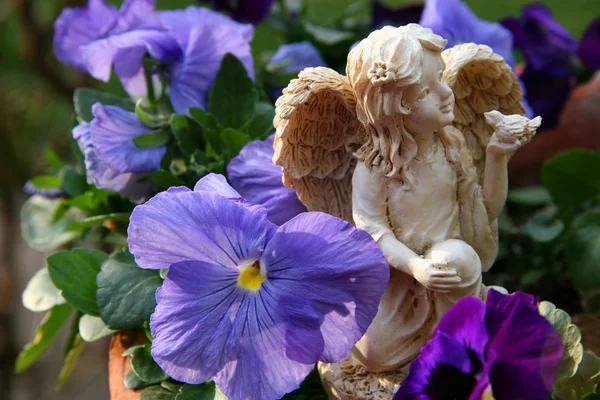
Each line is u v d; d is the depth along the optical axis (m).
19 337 1.13
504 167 0.38
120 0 1.06
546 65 0.56
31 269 1.21
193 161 0.45
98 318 0.44
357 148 0.39
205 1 0.59
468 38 0.52
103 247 0.64
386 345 0.39
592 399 0.37
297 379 0.36
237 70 0.46
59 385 0.50
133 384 0.42
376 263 0.36
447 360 0.35
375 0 0.61
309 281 0.37
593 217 0.48
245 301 0.37
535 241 0.50
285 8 0.63
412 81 0.35
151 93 0.48
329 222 0.36
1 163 0.99
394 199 0.37
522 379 0.35
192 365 0.36
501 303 0.35
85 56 0.47
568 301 0.51
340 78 0.38
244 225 0.37
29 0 0.81
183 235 0.37
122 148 0.44
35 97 1.00
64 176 0.49
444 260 0.36
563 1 1.07
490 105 0.39
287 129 0.37
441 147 0.38
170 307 0.36
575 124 0.59
